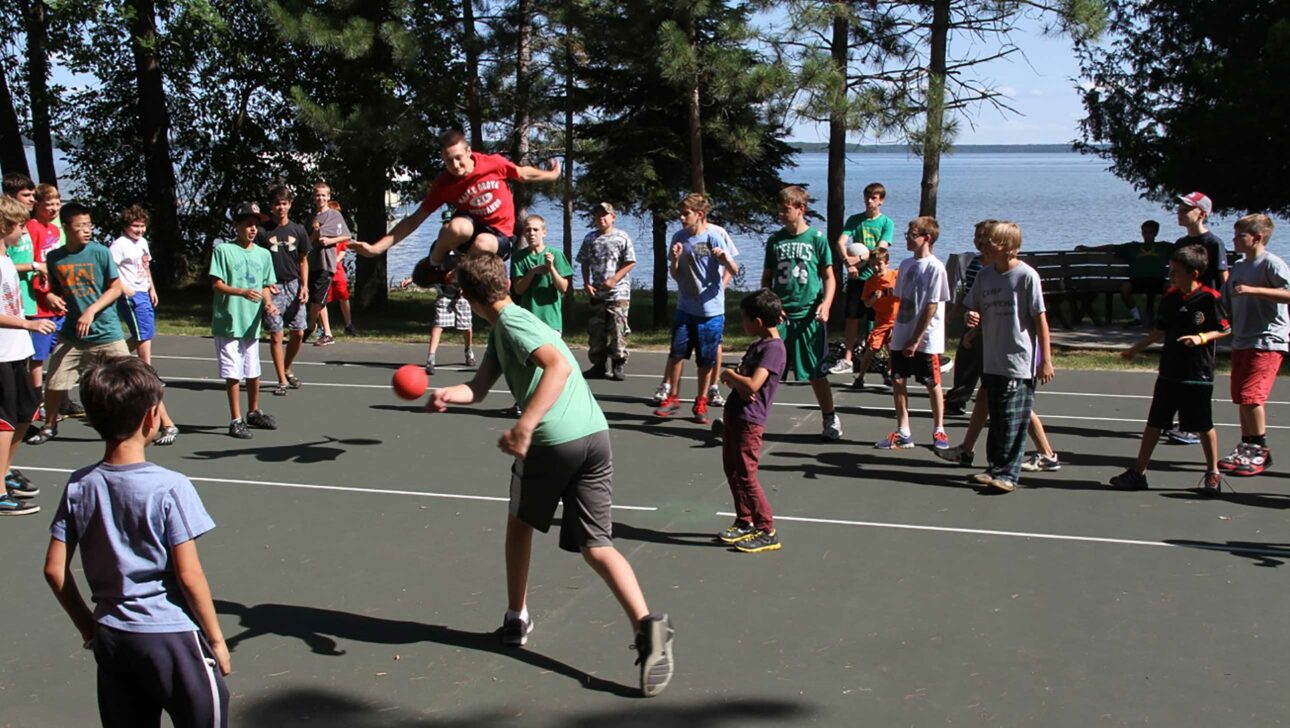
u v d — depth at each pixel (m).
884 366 11.41
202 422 9.55
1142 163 19.59
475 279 4.39
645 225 21.27
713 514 6.79
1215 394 10.86
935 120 14.83
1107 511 6.83
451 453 8.42
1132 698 4.28
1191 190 17.39
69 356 8.48
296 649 4.77
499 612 5.20
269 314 10.75
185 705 3.22
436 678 4.49
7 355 6.68
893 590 5.47
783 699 4.29
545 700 4.30
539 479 4.42
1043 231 42.66
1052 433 9.09
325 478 7.66
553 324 10.43
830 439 8.80
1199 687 4.38
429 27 17.31
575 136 19.00
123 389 3.16
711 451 8.51
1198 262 6.89
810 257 8.54
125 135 22.86
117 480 3.18
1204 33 18.38
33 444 8.61
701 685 4.42
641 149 18.44
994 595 5.39
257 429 9.27
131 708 3.32
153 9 21.52
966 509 6.88
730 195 18.83
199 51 21.73
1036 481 7.56
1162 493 7.23
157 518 3.17
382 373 12.28
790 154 19.75
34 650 4.79
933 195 15.66
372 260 21.25
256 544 6.20
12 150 21.91
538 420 4.16
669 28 14.64
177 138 22.73
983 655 4.69
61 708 4.26
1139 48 19.50
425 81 17.86
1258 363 7.60
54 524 3.21
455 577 5.67
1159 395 7.16
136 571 3.17
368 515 6.77
